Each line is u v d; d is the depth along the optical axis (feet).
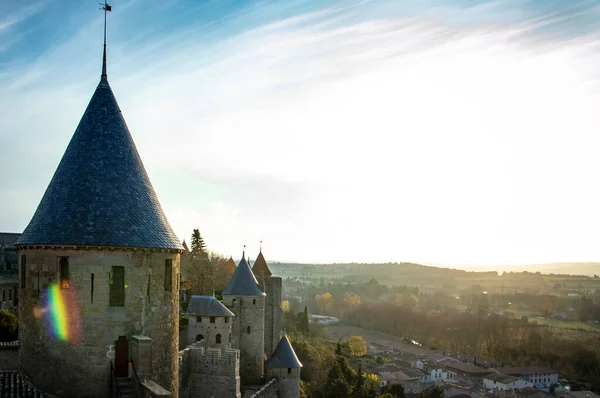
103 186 97.91
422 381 492.95
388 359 562.66
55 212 95.76
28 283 95.76
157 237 99.55
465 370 541.75
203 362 188.85
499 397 462.60
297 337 441.68
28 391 92.02
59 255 93.30
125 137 105.29
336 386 324.80
